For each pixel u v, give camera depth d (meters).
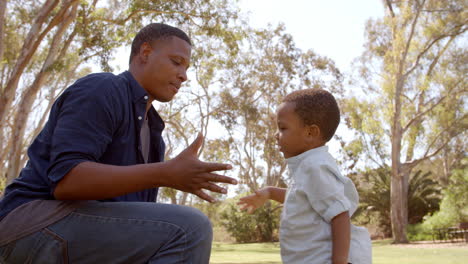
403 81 23.06
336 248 1.76
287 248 1.93
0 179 17.84
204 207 34.03
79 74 22.75
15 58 17.92
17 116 13.23
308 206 1.88
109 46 13.80
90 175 1.24
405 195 25.94
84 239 1.30
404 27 22.83
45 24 16.22
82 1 13.84
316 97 2.00
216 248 22.41
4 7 12.41
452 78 22.05
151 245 1.29
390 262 8.99
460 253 12.10
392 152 23.23
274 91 26.48
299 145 2.01
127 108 1.55
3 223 1.34
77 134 1.32
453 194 21.38
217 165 1.26
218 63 20.36
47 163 1.44
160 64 1.72
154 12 13.22
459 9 21.86
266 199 2.38
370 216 29.41
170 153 27.34
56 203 1.34
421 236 23.58
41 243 1.30
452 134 23.08
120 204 1.36
